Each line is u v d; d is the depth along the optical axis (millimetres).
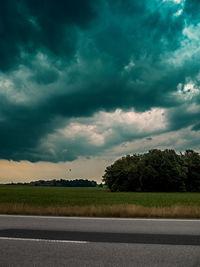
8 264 5250
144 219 11852
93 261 5430
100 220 11477
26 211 14719
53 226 9742
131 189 101125
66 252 6078
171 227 9539
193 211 13547
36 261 5430
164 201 36219
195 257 5715
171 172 98000
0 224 10234
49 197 47219
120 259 5566
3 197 46531
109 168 107312
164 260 5504
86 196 52594
